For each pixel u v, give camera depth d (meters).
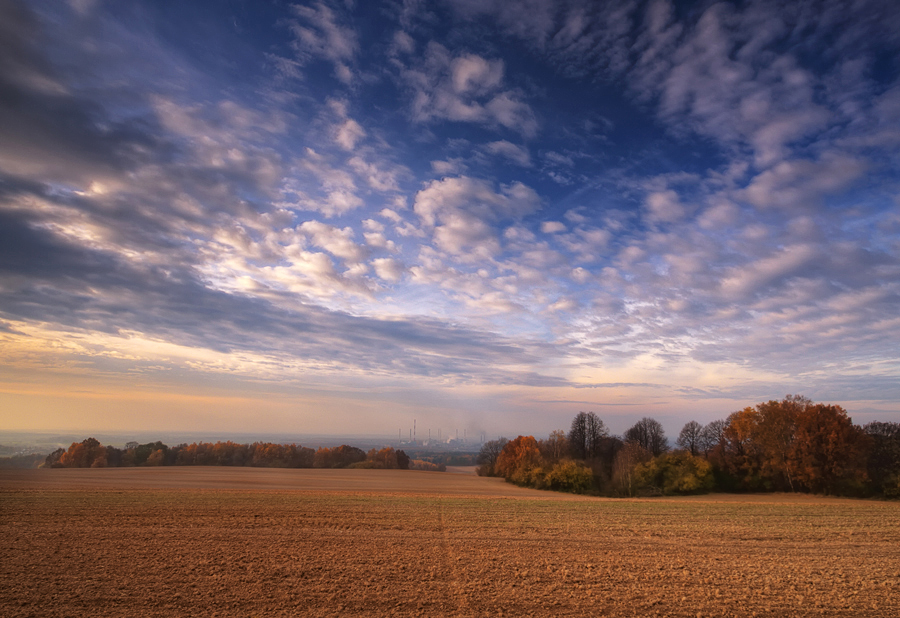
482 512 32.44
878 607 14.34
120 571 16.50
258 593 14.59
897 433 57.97
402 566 17.91
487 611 13.61
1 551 18.83
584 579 16.78
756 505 39.84
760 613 13.79
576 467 65.44
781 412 59.97
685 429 75.81
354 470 87.19
